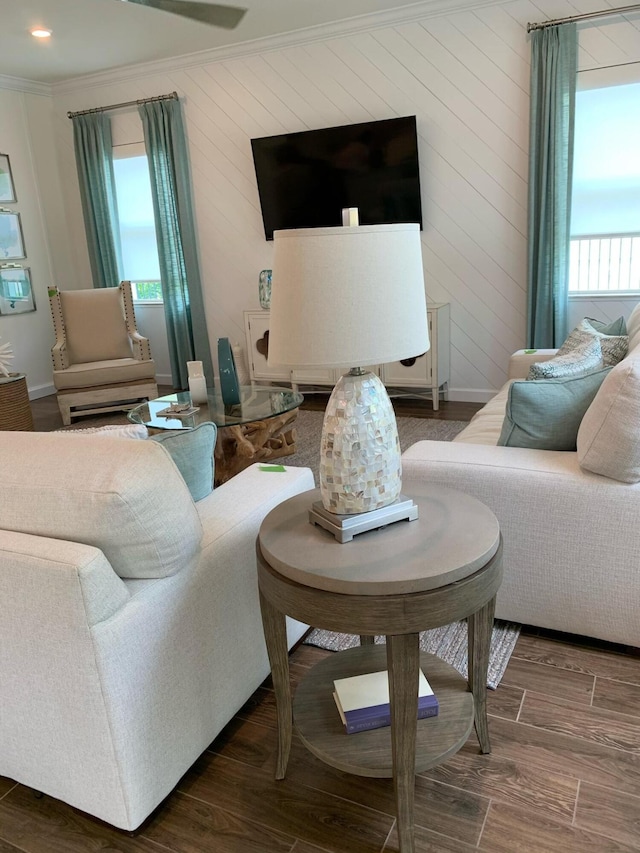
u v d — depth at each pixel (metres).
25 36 4.23
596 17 3.71
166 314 5.49
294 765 1.55
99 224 5.55
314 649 1.99
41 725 1.33
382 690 1.47
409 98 4.35
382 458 1.29
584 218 4.16
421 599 1.13
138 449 1.27
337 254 1.13
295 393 3.54
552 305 4.17
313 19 4.25
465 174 4.33
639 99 3.82
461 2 3.99
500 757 1.51
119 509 1.18
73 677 1.23
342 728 1.41
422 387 4.77
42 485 1.24
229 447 3.37
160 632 1.33
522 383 1.90
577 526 1.74
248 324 5.07
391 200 4.53
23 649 1.26
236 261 5.29
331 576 1.16
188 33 4.35
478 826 1.34
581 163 4.07
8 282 5.38
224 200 5.17
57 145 5.69
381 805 1.43
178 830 1.39
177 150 5.08
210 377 5.59
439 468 1.88
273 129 4.83
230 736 1.65
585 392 1.89
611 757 1.50
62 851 1.36
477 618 1.40
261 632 1.72
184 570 1.40
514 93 4.05
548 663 1.83
